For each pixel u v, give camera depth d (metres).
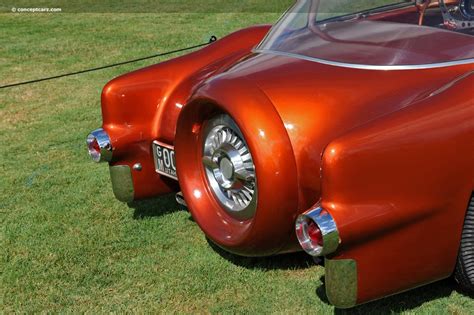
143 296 3.32
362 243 2.63
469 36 3.29
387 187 2.62
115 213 4.27
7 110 6.76
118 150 3.79
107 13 12.65
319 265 3.51
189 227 4.04
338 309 3.11
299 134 2.88
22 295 3.39
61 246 3.87
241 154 3.09
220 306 3.20
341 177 2.56
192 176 3.41
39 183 4.83
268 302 3.21
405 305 3.12
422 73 3.04
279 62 3.30
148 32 10.80
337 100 2.93
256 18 11.73
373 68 3.09
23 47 10.01
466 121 2.71
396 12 3.53
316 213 2.58
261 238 2.99
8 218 4.27
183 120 3.31
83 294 3.37
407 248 2.73
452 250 2.85
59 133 5.99
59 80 7.98
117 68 8.52
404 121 2.66
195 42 9.93
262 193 2.86
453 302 3.13
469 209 2.84
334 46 3.34
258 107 2.90
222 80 3.14
